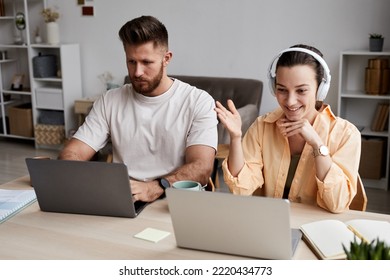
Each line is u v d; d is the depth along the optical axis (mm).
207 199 1346
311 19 4480
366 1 4254
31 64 5535
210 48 4973
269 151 1906
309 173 1818
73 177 1656
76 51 5520
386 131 4273
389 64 4242
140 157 2248
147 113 2209
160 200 1847
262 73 4793
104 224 1632
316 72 1671
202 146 2098
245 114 4129
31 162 1681
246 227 1341
